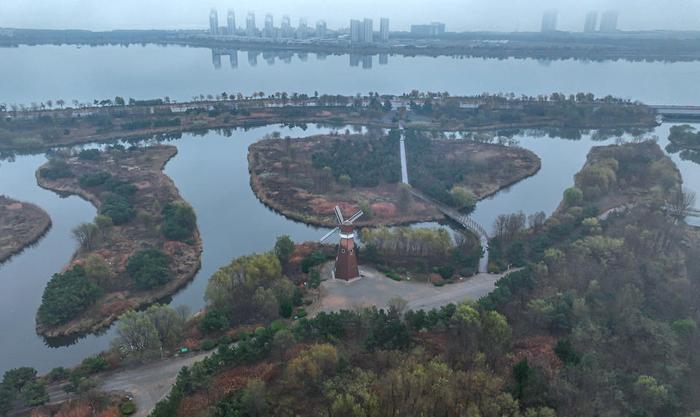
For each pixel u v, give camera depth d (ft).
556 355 368.89
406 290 484.33
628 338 381.40
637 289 432.66
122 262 547.90
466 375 325.01
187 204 649.61
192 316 457.27
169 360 384.27
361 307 430.20
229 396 328.90
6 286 534.78
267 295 439.22
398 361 349.61
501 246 568.41
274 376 351.05
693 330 386.11
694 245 543.39
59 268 572.92
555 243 569.23
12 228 638.94
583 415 297.33
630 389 328.49
